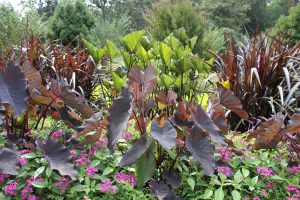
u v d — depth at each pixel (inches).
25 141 77.4
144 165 64.1
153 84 72.2
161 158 70.3
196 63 108.6
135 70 72.8
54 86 71.8
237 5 852.6
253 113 115.8
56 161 64.5
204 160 62.5
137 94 68.0
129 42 100.2
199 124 65.7
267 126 72.6
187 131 65.4
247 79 115.8
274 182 69.5
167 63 101.3
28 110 80.7
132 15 961.5
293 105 116.3
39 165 68.1
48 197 62.9
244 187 69.1
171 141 60.1
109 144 62.0
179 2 280.1
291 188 66.1
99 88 136.6
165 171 67.7
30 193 64.2
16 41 255.6
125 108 63.2
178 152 70.1
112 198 63.0
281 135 74.2
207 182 68.7
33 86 74.3
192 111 68.9
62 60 129.5
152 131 60.0
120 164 60.2
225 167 67.9
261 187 68.6
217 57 132.0
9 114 74.1
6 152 63.1
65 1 328.5
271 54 122.6
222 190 64.6
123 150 75.2
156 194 63.6
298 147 77.5
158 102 75.5
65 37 319.9
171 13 273.0
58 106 77.5
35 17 323.9
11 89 65.7
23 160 66.1
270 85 116.3
